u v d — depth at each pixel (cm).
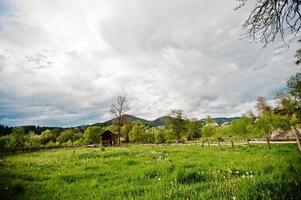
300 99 3669
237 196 624
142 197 763
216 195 678
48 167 1828
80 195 906
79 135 10581
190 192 757
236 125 5394
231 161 1537
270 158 1516
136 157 2267
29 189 1045
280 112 4459
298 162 1150
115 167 1591
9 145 7344
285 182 688
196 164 1495
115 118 8762
